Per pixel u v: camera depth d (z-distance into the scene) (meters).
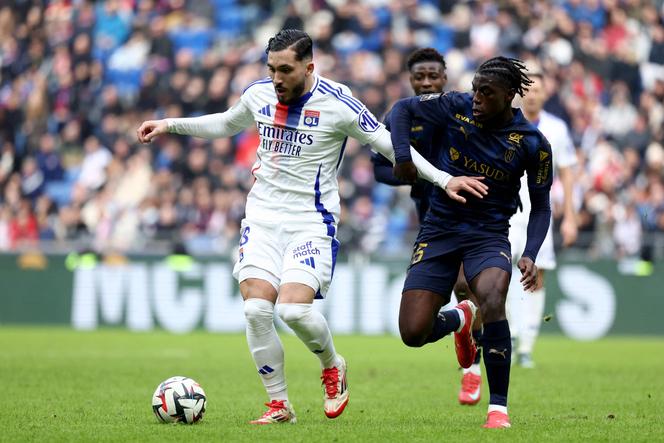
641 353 46.88
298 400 28.02
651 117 73.06
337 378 22.77
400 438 19.64
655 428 21.83
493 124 21.72
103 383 31.97
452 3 80.38
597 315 58.38
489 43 76.62
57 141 76.50
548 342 54.72
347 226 62.59
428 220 22.73
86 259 63.56
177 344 50.28
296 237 21.78
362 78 73.81
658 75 76.94
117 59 80.19
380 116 71.69
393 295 59.16
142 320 62.38
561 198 49.03
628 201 65.25
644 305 58.16
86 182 71.62
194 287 61.62
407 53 76.69
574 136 69.44
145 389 30.22
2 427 21.52
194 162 70.25
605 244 60.06
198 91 75.81
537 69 37.47
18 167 77.75
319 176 21.98
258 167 22.30
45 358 41.53
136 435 20.06
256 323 21.66
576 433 20.72
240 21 82.12
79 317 63.59
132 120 75.81
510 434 20.31
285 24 79.25
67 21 83.12
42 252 64.31
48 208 69.69
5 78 82.62
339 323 59.81
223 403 26.81
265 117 22.00
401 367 39.09
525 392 30.33
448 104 22.23
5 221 70.81
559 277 58.72
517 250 35.69
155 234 63.22
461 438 19.67
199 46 80.81
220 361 40.69
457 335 24.28
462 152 22.00
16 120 79.75
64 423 22.19
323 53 77.81
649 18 79.44
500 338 21.31
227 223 66.50
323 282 21.81
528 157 21.73
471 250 22.08
